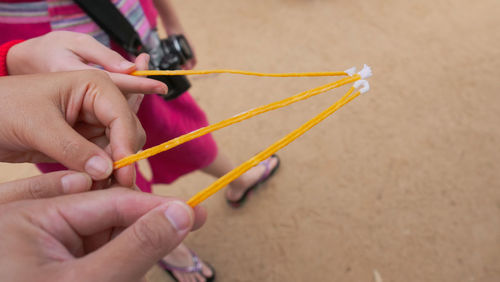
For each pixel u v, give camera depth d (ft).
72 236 0.91
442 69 3.04
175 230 0.87
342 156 2.63
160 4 1.81
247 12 3.68
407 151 2.61
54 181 0.95
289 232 2.35
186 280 2.12
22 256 0.82
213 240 2.36
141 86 1.10
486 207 2.34
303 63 3.20
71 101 1.00
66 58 1.13
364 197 2.44
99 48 1.13
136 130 1.05
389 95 2.92
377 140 2.68
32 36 1.31
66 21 1.29
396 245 2.26
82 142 0.97
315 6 3.68
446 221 2.31
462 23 3.37
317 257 2.26
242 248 2.32
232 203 2.44
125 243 0.85
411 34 3.34
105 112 1.01
